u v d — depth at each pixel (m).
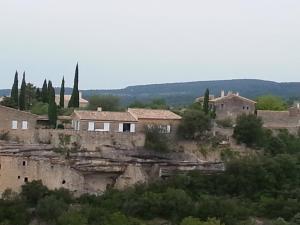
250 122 134.88
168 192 111.94
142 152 124.69
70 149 120.94
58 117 138.62
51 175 114.12
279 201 114.19
